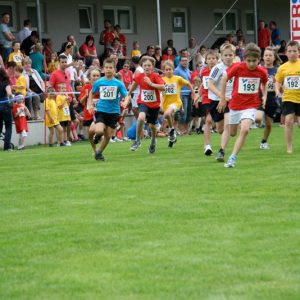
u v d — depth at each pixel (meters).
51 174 24.20
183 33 63.06
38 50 45.34
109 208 17.69
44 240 14.79
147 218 16.41
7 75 37.81
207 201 18.09
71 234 15.18
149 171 24.00
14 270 12.88
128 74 45.72
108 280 12.13
